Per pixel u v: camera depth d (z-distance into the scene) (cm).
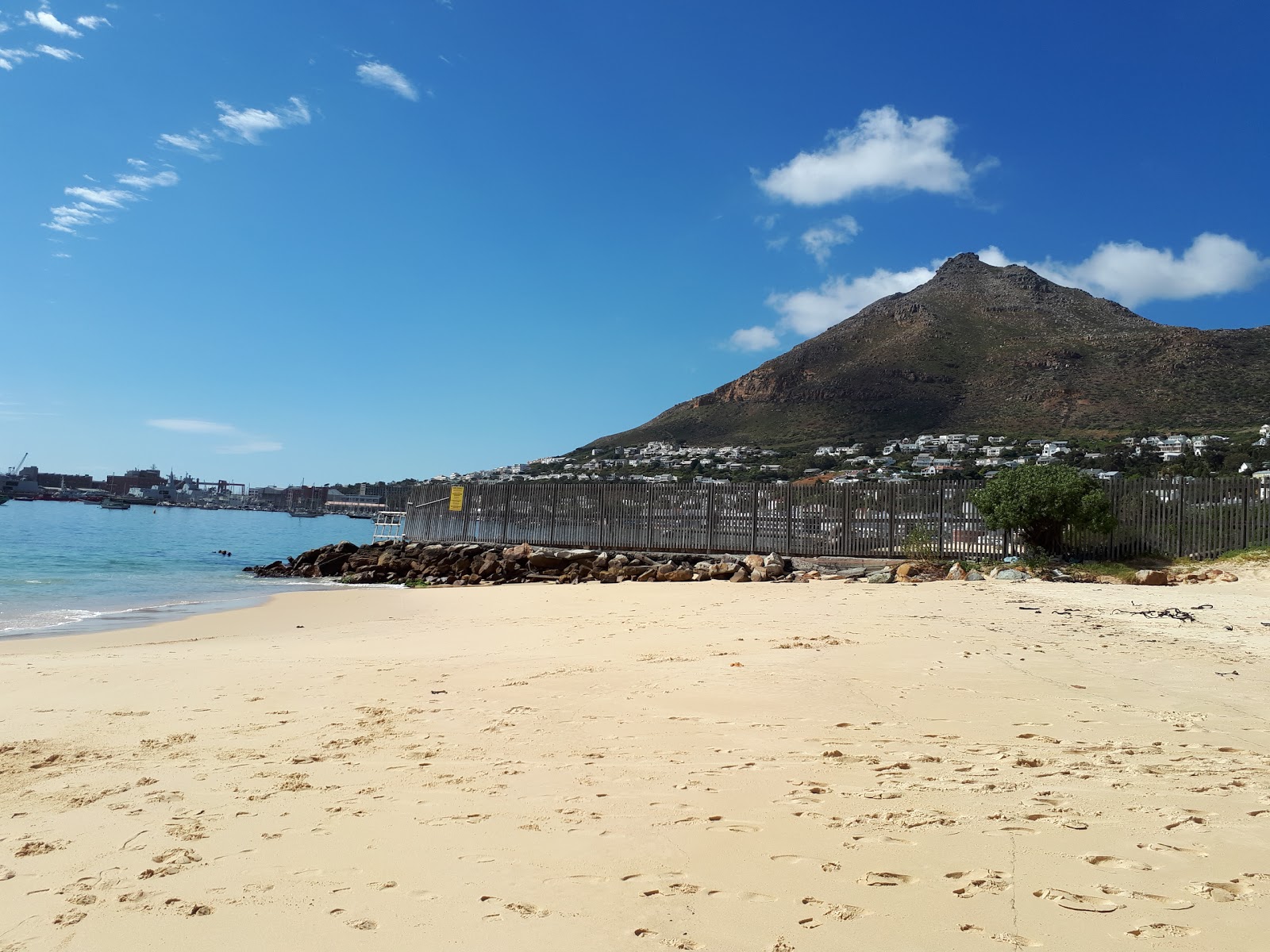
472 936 308
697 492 2484
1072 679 741
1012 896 321
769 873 353
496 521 2942
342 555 3034
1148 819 399
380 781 513
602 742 582
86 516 10025
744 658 895
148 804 482
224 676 912
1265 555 1797
